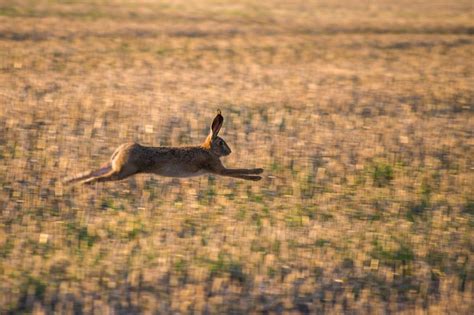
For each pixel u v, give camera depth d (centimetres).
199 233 1966
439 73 3906
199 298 1659
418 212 2211
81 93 3088
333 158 2550
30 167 2297
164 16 5556
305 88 3400
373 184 2383
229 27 5128
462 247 2000
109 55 3956
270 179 2341
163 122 2752
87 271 1720
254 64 3944
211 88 3325
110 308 1603
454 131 2917
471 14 6525
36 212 2033
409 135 2822
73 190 2162
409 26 5512
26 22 4819
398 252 1936
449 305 1739
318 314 1662
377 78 3688
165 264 1773
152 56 4009
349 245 1948
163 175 1817
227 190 2238
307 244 1936
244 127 2773
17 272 1705
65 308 1595
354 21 5712
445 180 2448
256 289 1714
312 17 5953
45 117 2730
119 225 1972
